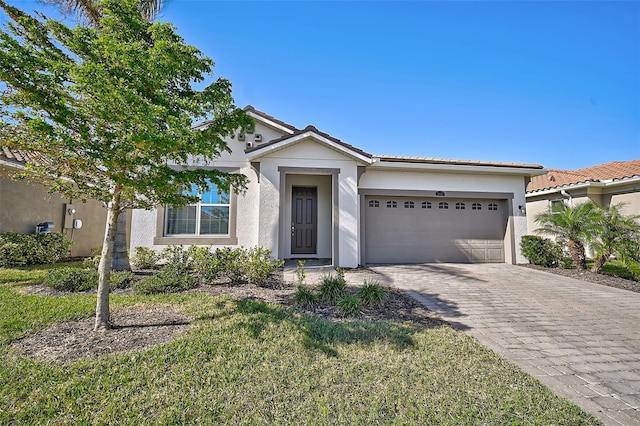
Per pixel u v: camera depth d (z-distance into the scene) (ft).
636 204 43.83
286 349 13.14
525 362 13.10
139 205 15.42
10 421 8.50
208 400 9.61
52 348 12.78
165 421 8.63
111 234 15.25
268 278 26.73
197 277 25.93
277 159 34.42
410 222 40.22
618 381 11.68
